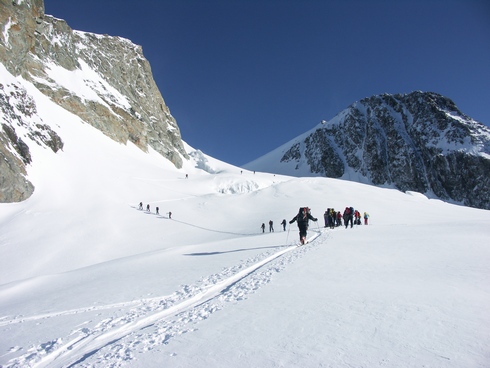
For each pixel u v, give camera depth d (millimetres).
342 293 5727
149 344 4207
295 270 8164
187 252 16578
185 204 52812
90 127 83875
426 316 4293
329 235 16906
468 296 5145
